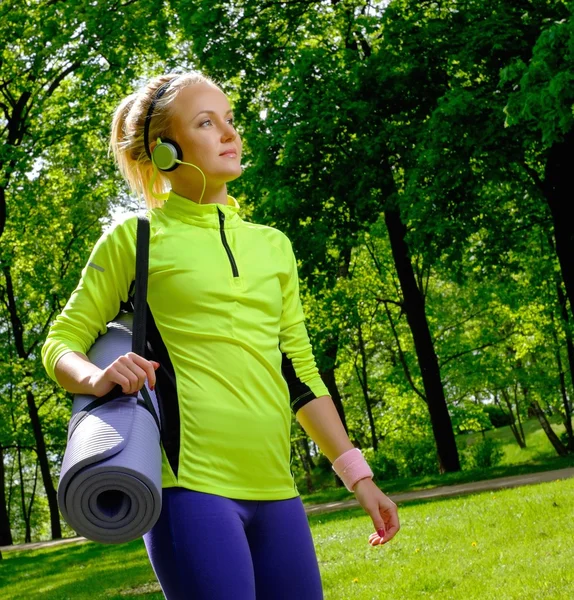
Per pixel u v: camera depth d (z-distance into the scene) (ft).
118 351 6.46
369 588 20.06
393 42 51.03
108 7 54.70
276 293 6.88
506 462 118.73
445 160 45.83
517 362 100.83
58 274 84.53
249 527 6.33
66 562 45.01
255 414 6.36
